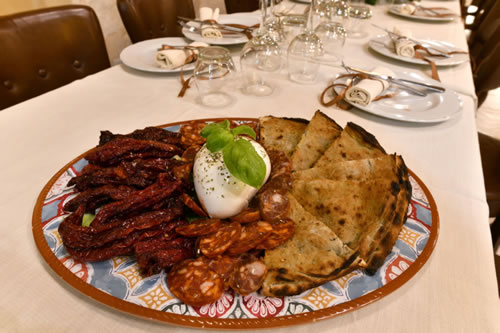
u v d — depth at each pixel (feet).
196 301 2.32
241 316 2.29
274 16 7.43
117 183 3.24
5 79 6.01
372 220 2.85
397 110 4.96
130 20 8.20
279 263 2.64
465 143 4.47
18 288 2.49
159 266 2.54
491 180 6.22
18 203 3.24
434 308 2.47
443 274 2.71
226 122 3.05
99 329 2.28
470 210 3.39
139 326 2.31
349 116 5.02
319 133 3.82
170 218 2.86
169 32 9.32
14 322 2.29
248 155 2.70
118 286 2.44
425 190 3.39
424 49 6.97
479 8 17.46
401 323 2.37
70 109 4.82
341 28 7.04
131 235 2.72
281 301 2.39
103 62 7.34
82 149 4.06
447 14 10.23
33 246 2.83
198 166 3.18
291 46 6.07
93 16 7.02
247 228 2.71
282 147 3.87
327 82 5.97
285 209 2.90
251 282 2.42
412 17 9.80
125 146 3.47
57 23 6.57
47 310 2.36
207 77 5.13
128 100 5.16
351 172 3.24
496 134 12.51
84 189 3.25
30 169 3.68
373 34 8.64
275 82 5.91
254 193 3.20
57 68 6.68
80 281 2.44
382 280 2.54
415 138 4.55
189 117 4.82
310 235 2.79
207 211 3.16
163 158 3.61
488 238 3.07
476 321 2.39
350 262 2.50
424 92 5.52
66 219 2.83
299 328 2.34
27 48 6.20
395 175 3.07
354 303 2.36
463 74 6.50
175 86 5.63
